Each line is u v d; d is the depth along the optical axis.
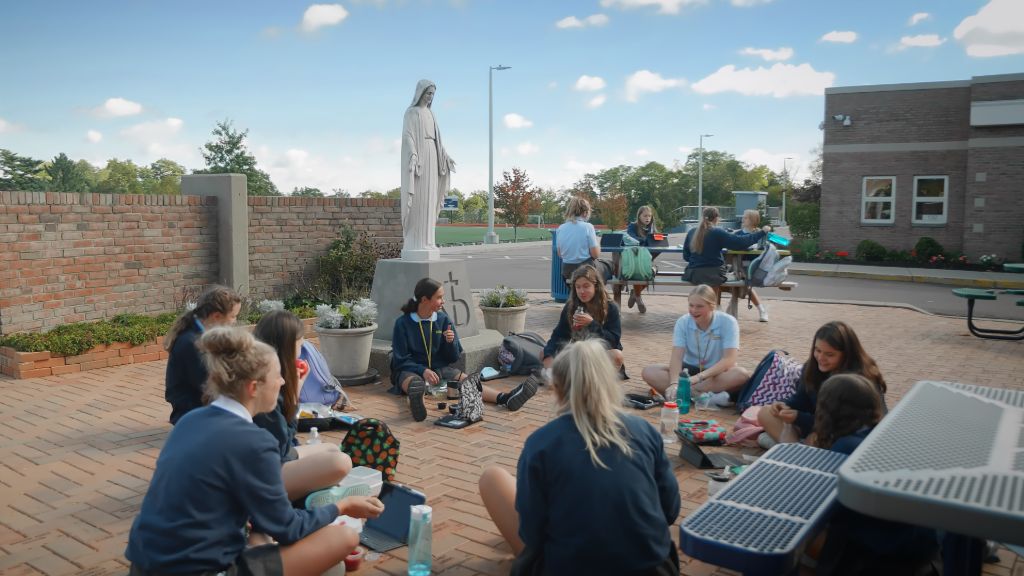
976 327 11.36
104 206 9.09
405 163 8.41
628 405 6.73
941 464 1.94
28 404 6.70
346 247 11.71
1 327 8.03
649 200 98.19
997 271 20.34
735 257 11.65
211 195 10.41
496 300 9.59
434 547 3.94
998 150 20.64
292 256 11.45
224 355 2.89
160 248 9.79
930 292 16.53
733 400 6.76
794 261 23.11
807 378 5.12
